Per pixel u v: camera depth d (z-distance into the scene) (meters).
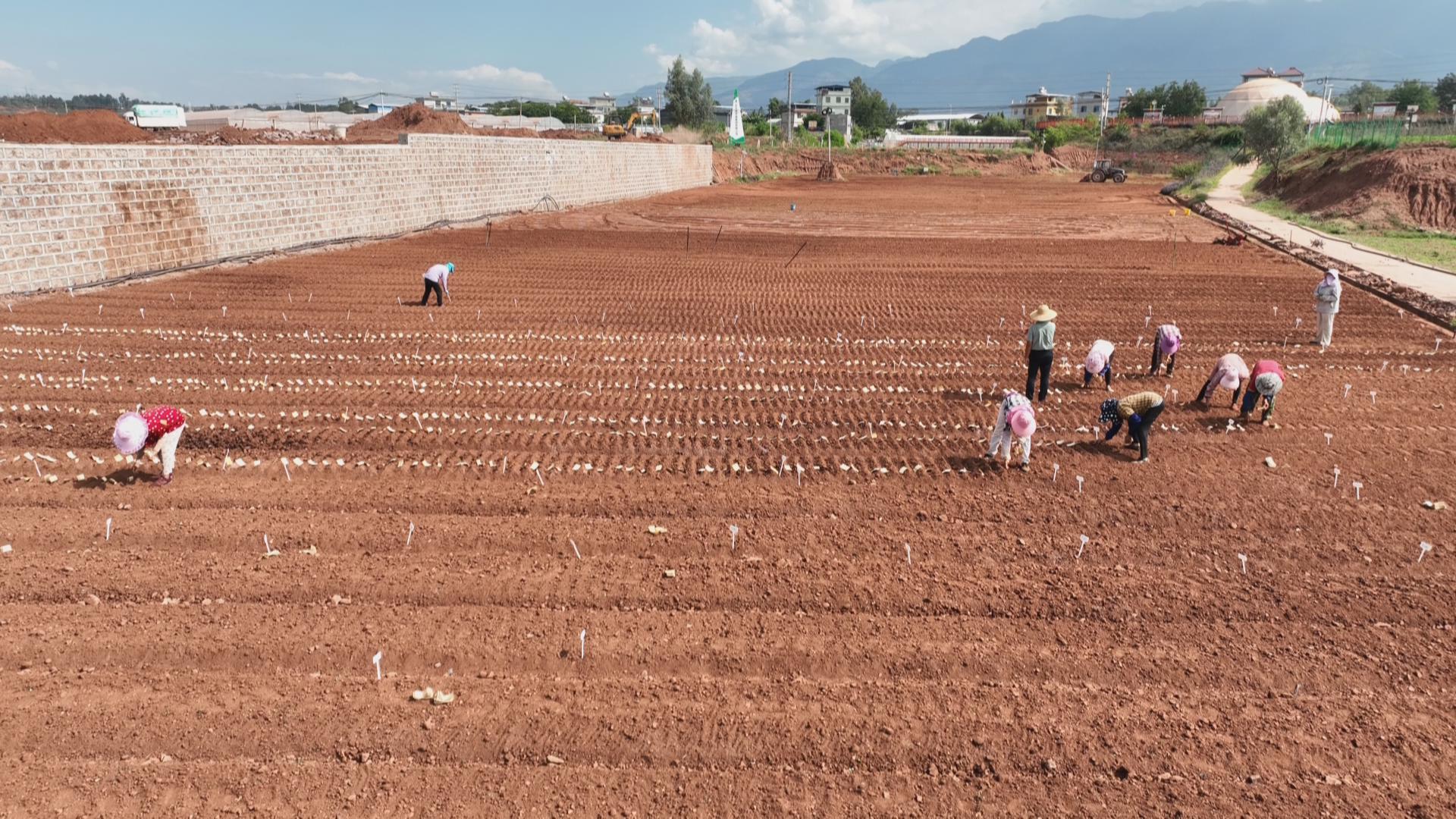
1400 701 5.47
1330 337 14.77
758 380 12.45
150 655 5.64
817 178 71.62
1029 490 8.64
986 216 37.47
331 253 23.14
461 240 26.97
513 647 5.83
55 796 4.46
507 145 34.44
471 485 8.47
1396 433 10.48
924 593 6.64
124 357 12.67
